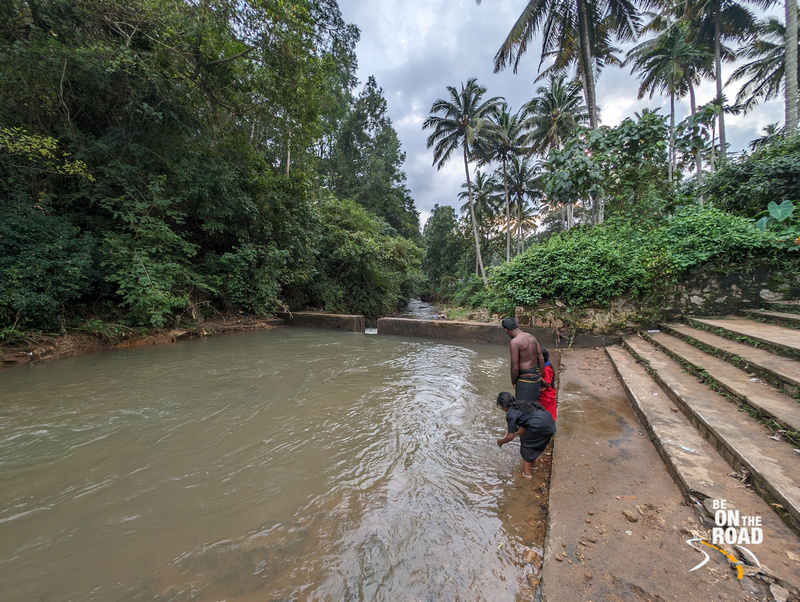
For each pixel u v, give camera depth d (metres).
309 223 13.48
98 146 7.61
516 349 3.45
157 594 1.73
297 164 12.89
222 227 9.91
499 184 30.91
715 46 18.38
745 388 3.38
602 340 7.65
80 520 2.29
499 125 25.77
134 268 7.52
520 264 8.52
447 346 8.77
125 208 8.16
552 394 3.67
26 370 5.75
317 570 1.91
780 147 8.97
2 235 6.02
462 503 2.57
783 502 1.94
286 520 2.33
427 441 3.58
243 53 8.48
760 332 4.73
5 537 2.11
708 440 2.88
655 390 4.22
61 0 6.63
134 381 5.25
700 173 18.92
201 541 2.12
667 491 2.43
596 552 1.90
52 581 1.81
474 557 2.03
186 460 3.09
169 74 8.00
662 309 7.23
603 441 3.24
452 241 40.00
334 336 10.23
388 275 18.94
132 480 2.76
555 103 22.17
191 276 9.45
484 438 3.68
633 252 7.70
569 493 2.47
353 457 3.21
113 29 7.63
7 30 6.43
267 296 11.27
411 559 2.01
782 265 6.28
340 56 16.55
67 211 7.84
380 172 26.67
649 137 8.41
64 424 3.77
